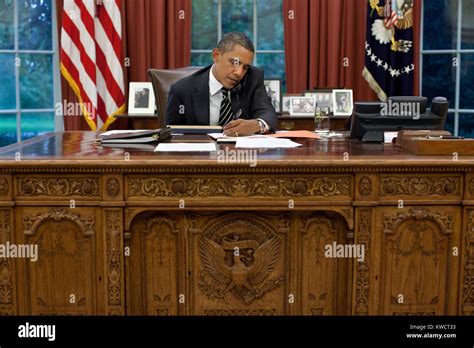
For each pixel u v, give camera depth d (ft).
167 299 7.04
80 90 15.02
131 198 6.75
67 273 6.89
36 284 6.90
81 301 6.93
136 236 6.95
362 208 6.77
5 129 15.88
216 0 16.76
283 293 7.06
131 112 14.89
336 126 14.53
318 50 15.99
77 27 14.96
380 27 15.62
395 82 15.85
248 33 16.96
